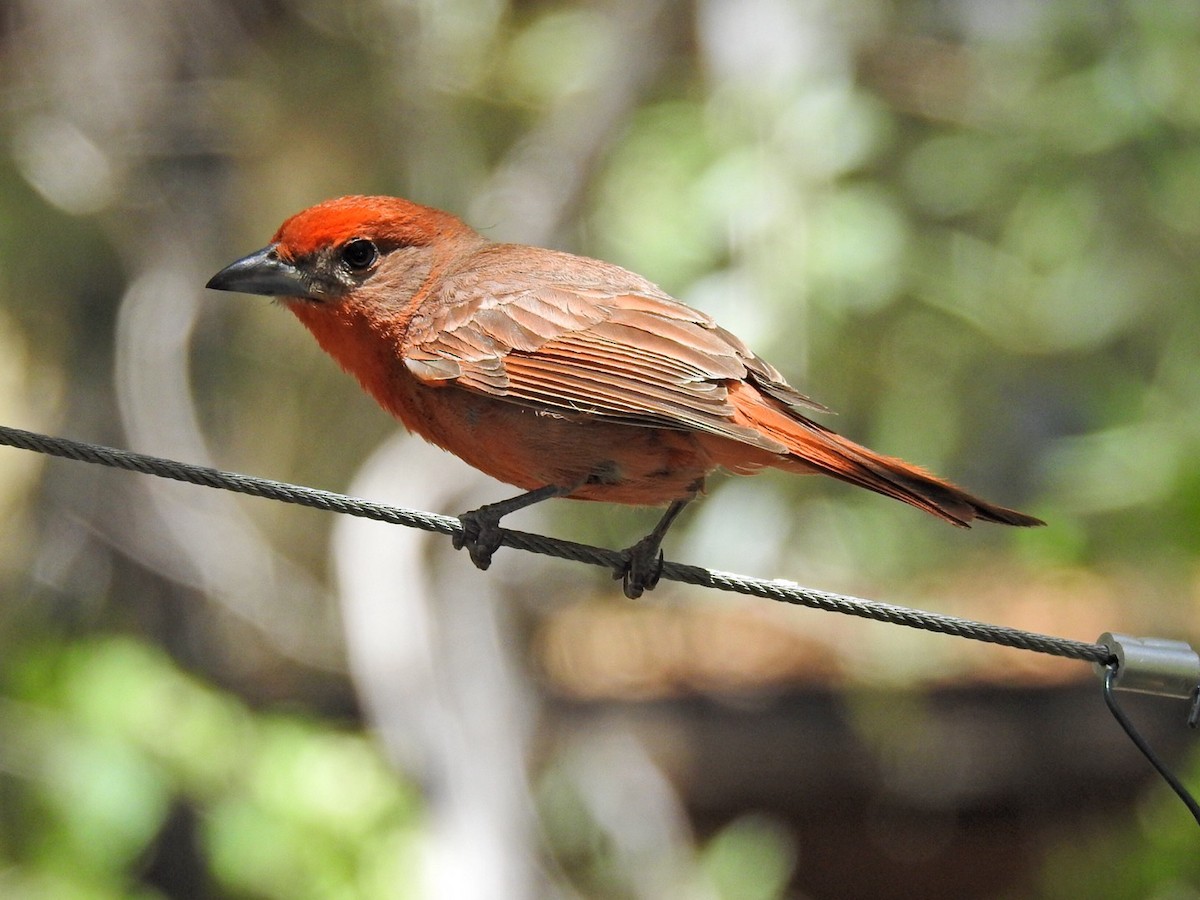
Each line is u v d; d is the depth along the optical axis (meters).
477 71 14.79
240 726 11.66
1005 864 15.76
